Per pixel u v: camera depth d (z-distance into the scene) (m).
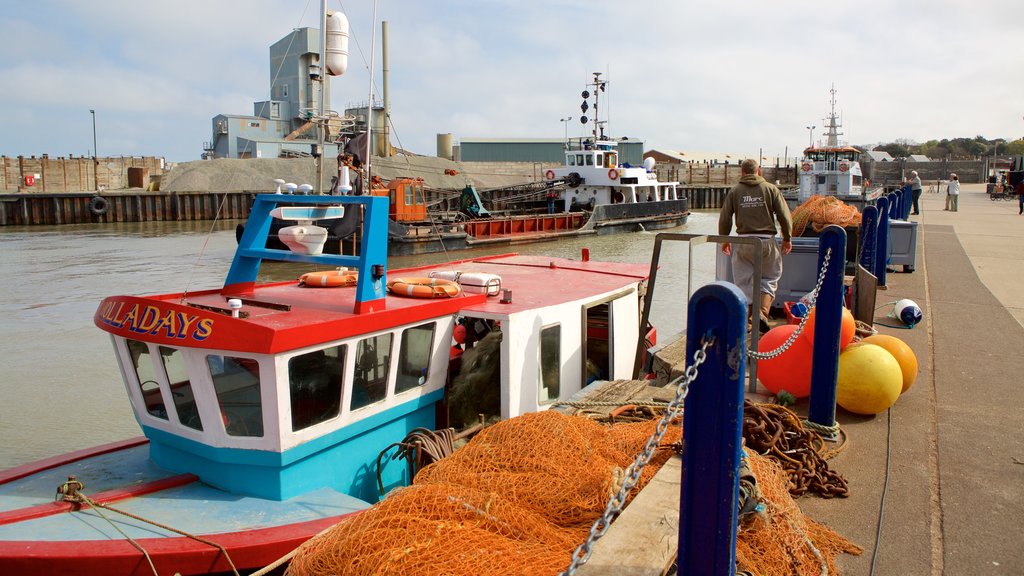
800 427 4.79
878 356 5.66
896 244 12.99
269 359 4.96
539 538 3.34
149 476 5.65
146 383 5.63
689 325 2.58
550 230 34.16
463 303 6.62
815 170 35.81
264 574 4.68
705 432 2.60
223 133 61.62
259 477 5.30
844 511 4.25
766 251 7.91
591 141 40.59
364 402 5.80
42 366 13.07
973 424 5.61
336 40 8.73
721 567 2.63
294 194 6.52
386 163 52.78
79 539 4.63
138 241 34.09
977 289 11.33
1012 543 3.88
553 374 7.10
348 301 6.31
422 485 3.57
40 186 57.62
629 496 3.65
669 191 42.56
